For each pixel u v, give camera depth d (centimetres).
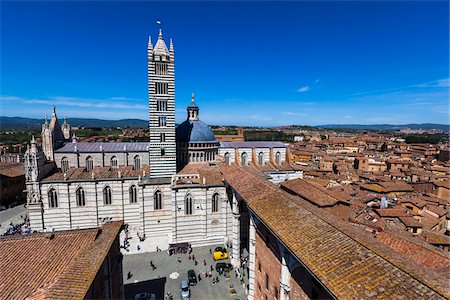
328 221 3027
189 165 8531
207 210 7331
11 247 3164
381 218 6225
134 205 8119
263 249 4056
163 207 7775
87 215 7875
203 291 5391
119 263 4006
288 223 3294
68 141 10312
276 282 3597
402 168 16238
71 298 2345
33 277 2772
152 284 5619
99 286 3164
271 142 10850
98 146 9075
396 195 9900
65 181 7594
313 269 2389
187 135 8594
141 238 7556
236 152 10106
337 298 2008
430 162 18250
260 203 4156
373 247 2397
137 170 8538
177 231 7212
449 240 5459
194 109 8975
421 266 2194
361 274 2130
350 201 7394
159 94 7512
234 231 6197
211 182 7369
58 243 3325
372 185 10875
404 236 3975
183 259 6619
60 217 7756
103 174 8100
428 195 10331
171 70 7488
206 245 7394
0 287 2575
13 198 10888
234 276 5894
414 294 1798
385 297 1852
